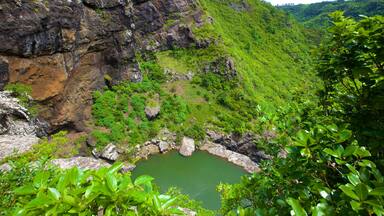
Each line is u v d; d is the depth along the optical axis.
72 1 43.72
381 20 4.42
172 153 56.88
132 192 2.29
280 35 120.88
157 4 80.94
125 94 60.19
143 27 76.69
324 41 5.45
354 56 4.60
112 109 56.03
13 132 26.61
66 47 43.56
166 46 79.62
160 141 57.28
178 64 76.94
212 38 81.56
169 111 64.12
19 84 38.50
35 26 38.38
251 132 63.84
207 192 44.22
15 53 37.53
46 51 40.84
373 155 4.04
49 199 2.18
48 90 42.25
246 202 5.39
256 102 73.56
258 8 128.38
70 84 48.06
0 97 30.88
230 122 66.19
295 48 118.75
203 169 52.62
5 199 5.73
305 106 5.96
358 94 4.95
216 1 119.25
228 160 57.22
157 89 67.25
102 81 56.66
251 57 99.88
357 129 4.33
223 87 74.38
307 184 3.47
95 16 50.94
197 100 69.81
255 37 111.19
